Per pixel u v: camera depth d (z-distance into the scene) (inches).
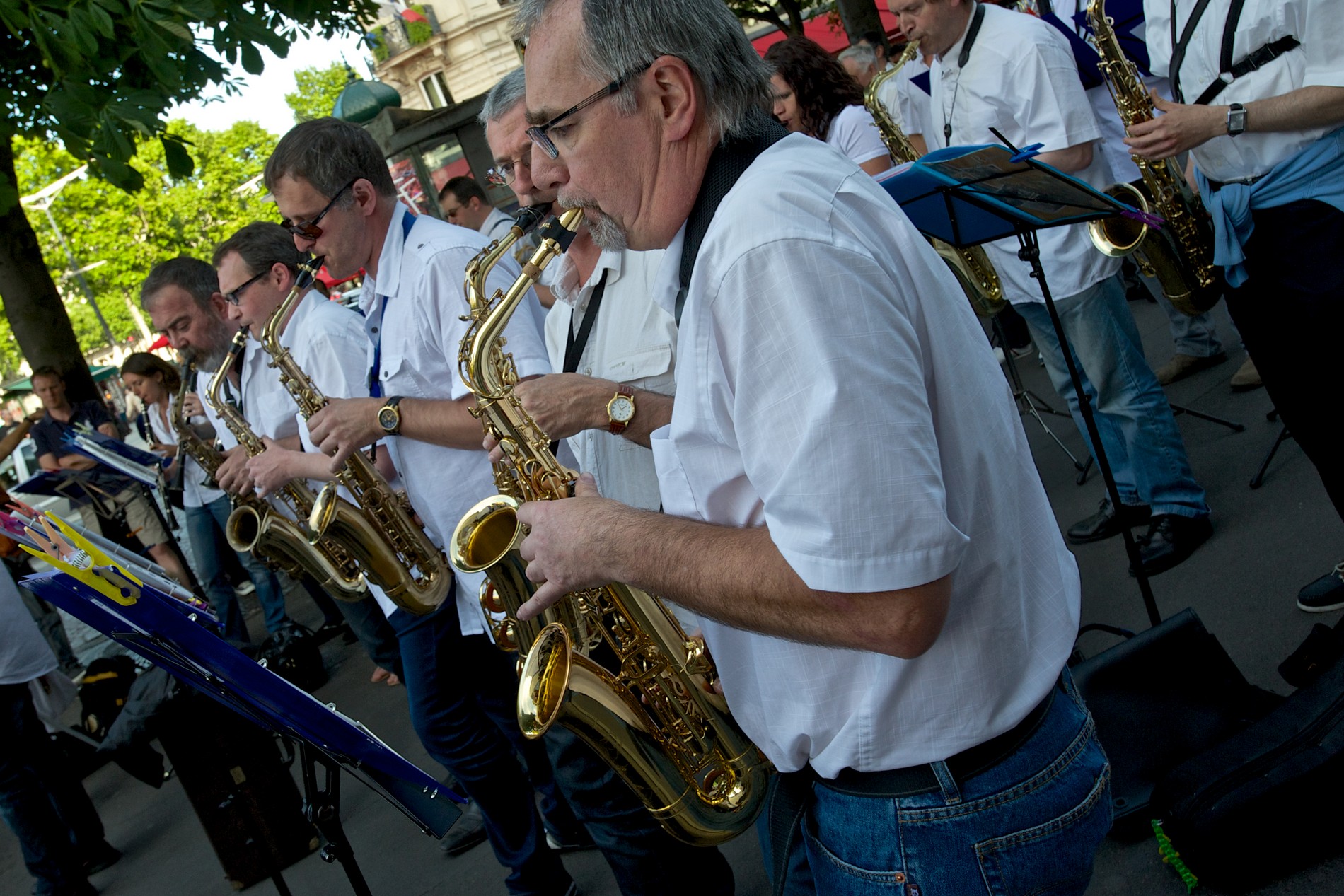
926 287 45.4
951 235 104.8
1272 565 124.5
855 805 50.0
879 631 40.7
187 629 74.0
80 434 198.5
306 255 116.6
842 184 44.6
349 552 110.1
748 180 43.8
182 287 146.9
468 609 108.3
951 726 47.3
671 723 75.2
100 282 1143.6
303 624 264.4
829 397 39.1
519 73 91.7
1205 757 86.0
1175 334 193.0
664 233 50.6
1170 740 93.0
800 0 706.8
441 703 111.7
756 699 54.6
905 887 48.9
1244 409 169.2
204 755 147.4
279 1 260.8
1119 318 133.4
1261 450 152.8
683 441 46.8
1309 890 80.4
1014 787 47.9
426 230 101.3
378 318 106.7
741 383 41.6
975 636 46.9
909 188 93.4
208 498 230.7
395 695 200.2
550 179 66.6
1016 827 48.0
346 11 313.6
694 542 46.6
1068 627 50.5
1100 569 144.1
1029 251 97.4
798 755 51.7
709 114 48.1
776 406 40.6
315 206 99.9
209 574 235.6
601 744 73.2
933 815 47.9
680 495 50.8
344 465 109.7
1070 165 130.6
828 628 42.3
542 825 115.6
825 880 53.2
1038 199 88.7
